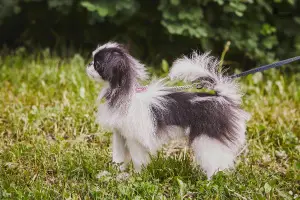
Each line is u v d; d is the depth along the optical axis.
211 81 1.95
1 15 3.04
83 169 2.02
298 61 2.98
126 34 3.05
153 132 1.88
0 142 2.23
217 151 1.91
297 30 2.99
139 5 2.86
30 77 2.77
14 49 3.27
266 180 2.01
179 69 1.93
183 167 2.04
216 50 3.01
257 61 2.98
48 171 2.06
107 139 2.25
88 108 2.46
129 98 1.87
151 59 3.02
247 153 2.21
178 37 2.99
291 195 1.96
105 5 2.81
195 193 1.93
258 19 2.94
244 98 2.60
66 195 1.89
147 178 1.95
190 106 1.91
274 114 2.49
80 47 3.15
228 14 2.93
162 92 1.93
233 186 1.95
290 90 2.77
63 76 2.73
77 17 3.13
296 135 2.37
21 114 2.41
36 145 2.18
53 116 2.40
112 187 1.92
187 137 1.93
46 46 3.21
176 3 2.80
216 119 1.90
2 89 2.66
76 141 2.22
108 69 1.86
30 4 3.13
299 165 2.06
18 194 1.87
